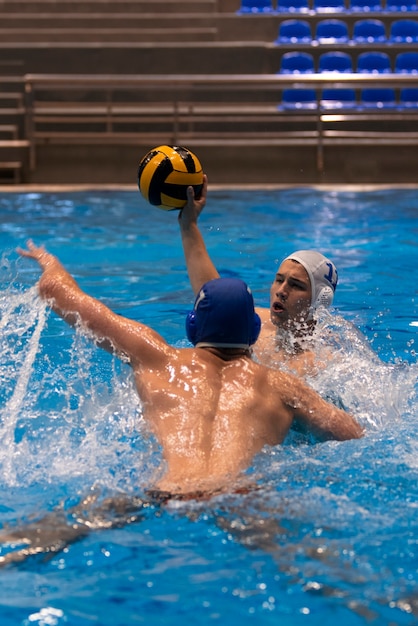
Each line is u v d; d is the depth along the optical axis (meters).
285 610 2.39
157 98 16.20
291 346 4.61
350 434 3.56
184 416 3.27
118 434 3.64
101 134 14.58
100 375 4.47
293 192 12.97
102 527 2.90
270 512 2.96
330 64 16.53
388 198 12.16
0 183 14.32
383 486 3.21
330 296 4.68
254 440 3.27
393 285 7.03
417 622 2.32
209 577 2.58
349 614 2.37
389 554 2.70
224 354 3.51
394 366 4.64
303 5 18.17
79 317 3.59
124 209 11.27
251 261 7.95
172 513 2.95
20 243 8.76
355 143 14.25
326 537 2.81
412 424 3.90
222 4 18.28
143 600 2.46
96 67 16.75
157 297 6.63
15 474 3.35
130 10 18.03
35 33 17.39
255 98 16.16
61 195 12.80
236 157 14.33
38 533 2.87
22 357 4.77
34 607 2.44
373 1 18.19
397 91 16.58
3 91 16.55
